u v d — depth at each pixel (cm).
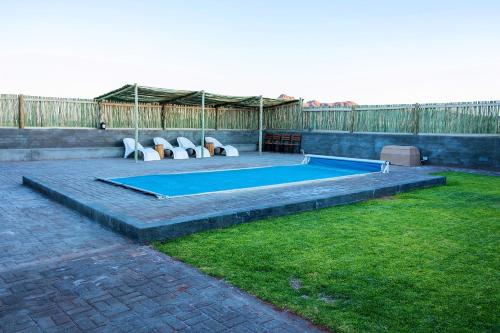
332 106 1620
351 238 443
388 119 1454
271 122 1889
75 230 482
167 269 353
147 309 278
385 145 1457
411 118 1388
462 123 1262
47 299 293
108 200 598
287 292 303
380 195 718
